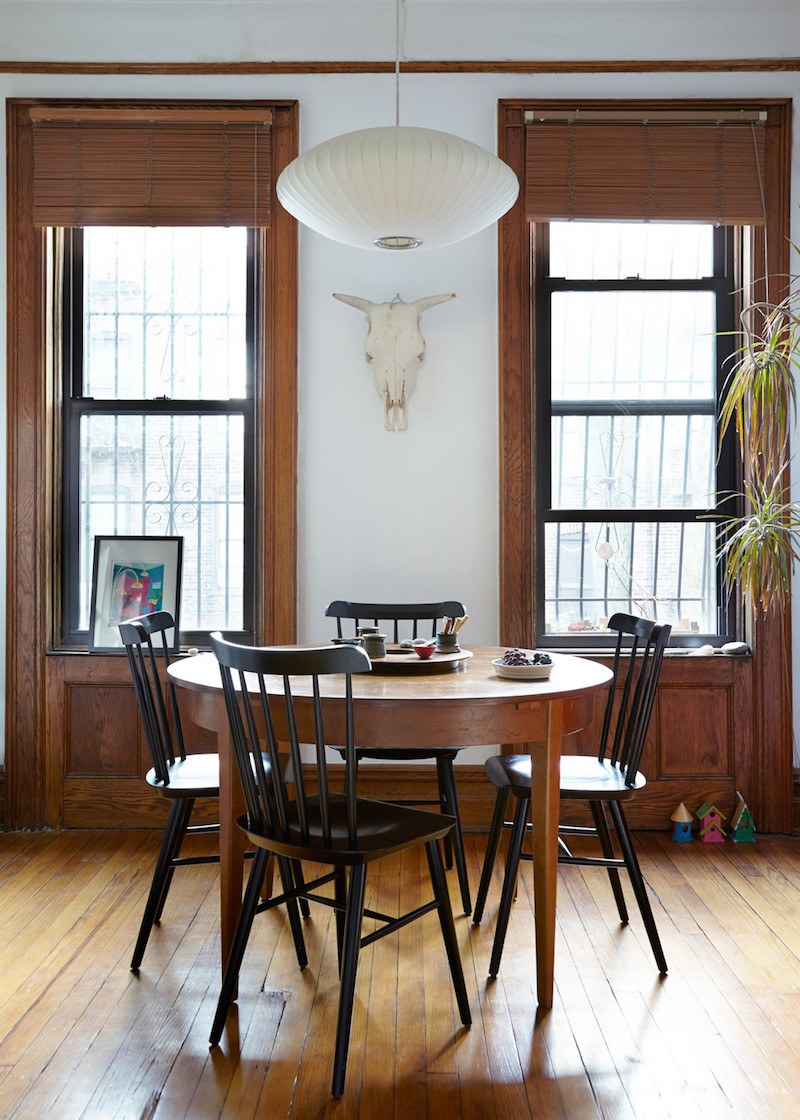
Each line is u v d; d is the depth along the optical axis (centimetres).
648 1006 238
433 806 383
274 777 212
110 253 402
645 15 385
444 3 381
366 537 390
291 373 385
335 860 205
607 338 402
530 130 385
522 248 386
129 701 386
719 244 402
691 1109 194
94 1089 200
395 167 254
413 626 379
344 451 389
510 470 385
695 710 388
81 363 402
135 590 391
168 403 400
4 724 387
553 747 237
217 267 403
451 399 389
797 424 389
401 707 226
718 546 402
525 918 295
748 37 386
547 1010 235
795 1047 218
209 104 386
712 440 403
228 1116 191
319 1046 219
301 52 386
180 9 382
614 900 306
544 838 237
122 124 386
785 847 367
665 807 387
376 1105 195
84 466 402
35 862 346
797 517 377
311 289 388
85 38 385
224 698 234
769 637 385
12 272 385
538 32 385
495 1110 193
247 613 401
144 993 245
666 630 253
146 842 371
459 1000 227
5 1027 227
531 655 304
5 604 387
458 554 390
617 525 402
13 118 386
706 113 385
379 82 387
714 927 288
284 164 386
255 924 293
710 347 402
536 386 399
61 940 278
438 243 297
